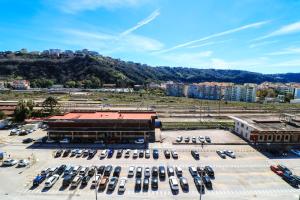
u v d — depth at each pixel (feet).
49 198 195.31
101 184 211.41
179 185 220.84
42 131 389.60
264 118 411.13
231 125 439.63
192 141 342.44
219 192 210.18
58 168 244.83
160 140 345.92
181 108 633.20
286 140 346.54
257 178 236.63
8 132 382.22
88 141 334.44
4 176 231.30
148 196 201.67
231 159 282.56
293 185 223.30
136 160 273.54
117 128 339.77
